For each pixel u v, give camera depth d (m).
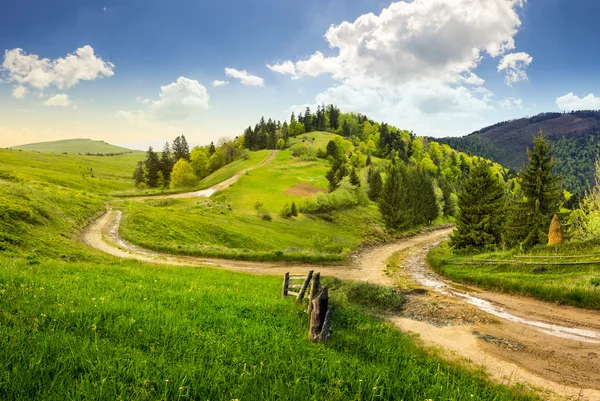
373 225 95.12
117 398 4.80
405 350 10.62
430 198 109.06
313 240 58.97
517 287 22.86
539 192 39.09
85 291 10.77
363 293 20.22
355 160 172.00
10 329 6.34
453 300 20.86
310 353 7.80
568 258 25.78
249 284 20.41
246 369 6.36
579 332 15.07
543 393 9.45
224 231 58.59
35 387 4.84
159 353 6.66
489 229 46.56
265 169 147.25
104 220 55.97
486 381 9.46
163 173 148.75
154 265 26.69
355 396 6.07
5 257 21.16
